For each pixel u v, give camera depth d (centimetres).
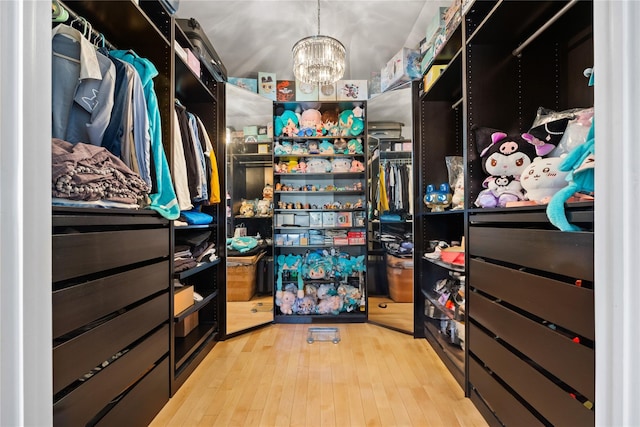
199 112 226
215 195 212
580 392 80
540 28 126
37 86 52
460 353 179
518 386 108
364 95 270
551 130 121
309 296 270
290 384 161
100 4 124
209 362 187
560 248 87
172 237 153
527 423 105
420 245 228
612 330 50
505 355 117
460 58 165
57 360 84
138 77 128
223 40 257
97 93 114
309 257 276
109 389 106
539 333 97
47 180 54
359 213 278
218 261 220
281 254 286
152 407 134
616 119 50
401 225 257
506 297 115
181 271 165
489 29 140
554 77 146
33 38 52
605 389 51
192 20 194
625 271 49
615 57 50
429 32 209
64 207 89
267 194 285
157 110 138
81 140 114
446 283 209
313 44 212
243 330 235
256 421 132
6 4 49
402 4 219
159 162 137
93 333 97
